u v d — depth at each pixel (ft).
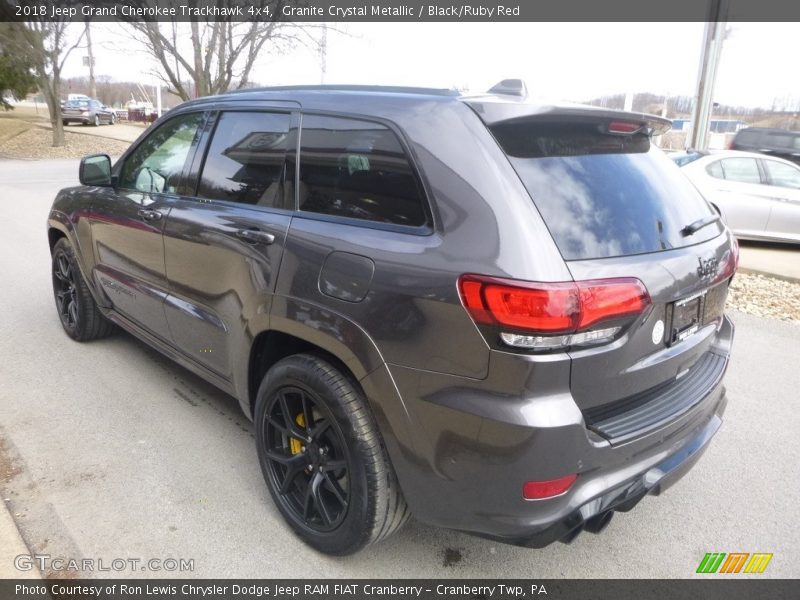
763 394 15.02
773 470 11.71
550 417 6.76
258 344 9.66
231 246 9.85
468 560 9.16
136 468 10.87
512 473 6.92
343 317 8.00
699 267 8.24
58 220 15.71
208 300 10.66
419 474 7.62
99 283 14.53
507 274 6.75
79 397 13.33
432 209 7.54
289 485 9.36
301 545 9.22
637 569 9.10
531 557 9.28
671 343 8.09
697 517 10.31
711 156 33.83
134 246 12.64
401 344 7.44
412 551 9.29
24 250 26.94
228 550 9.05
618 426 7.50
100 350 15.87
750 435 13.01
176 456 11.29
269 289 9.04
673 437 8.37
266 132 10.06
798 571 9.12
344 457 8.28
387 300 7.57
